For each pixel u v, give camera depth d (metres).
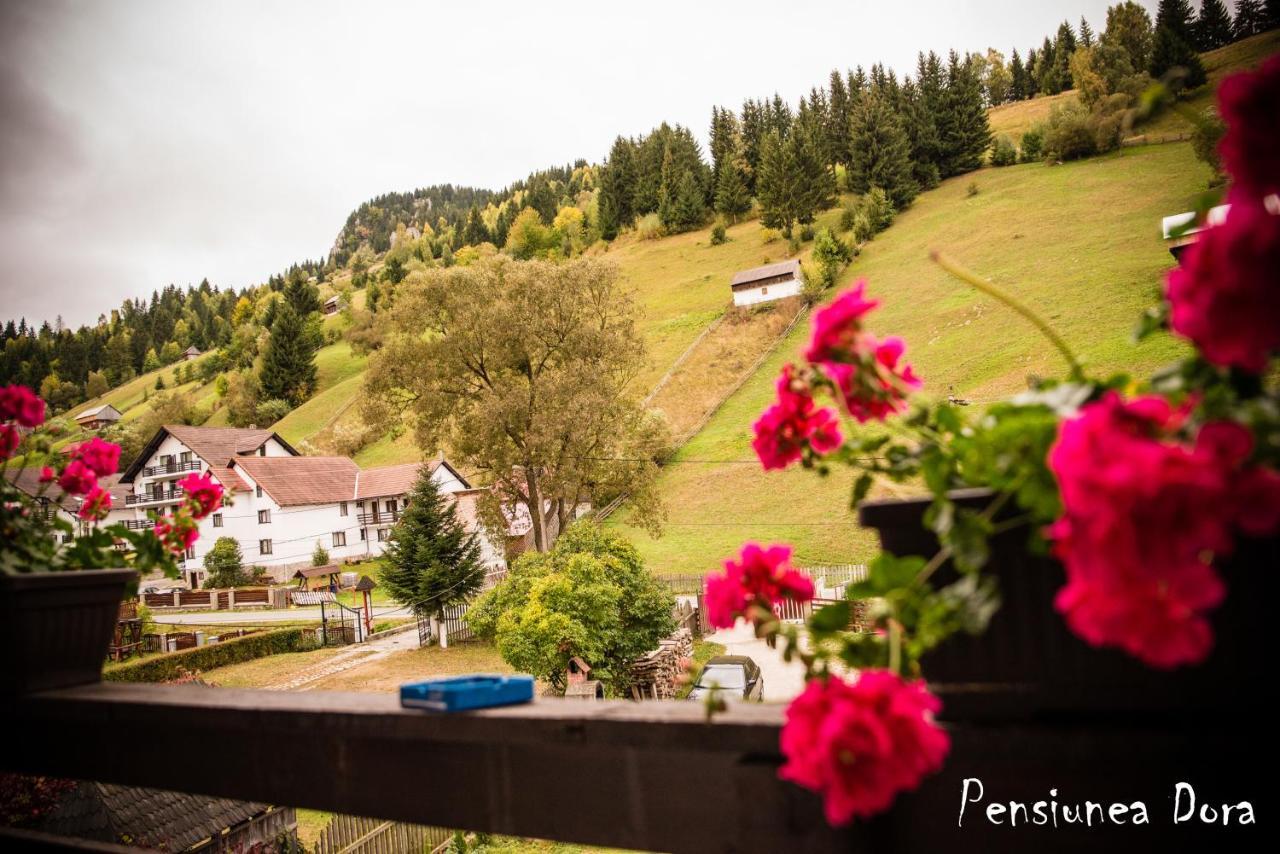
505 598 18.66
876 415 1.40
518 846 10.13
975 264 55.97
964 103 85.69
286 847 10.45
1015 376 35.19
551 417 28.72
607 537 19.11
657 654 17.77
